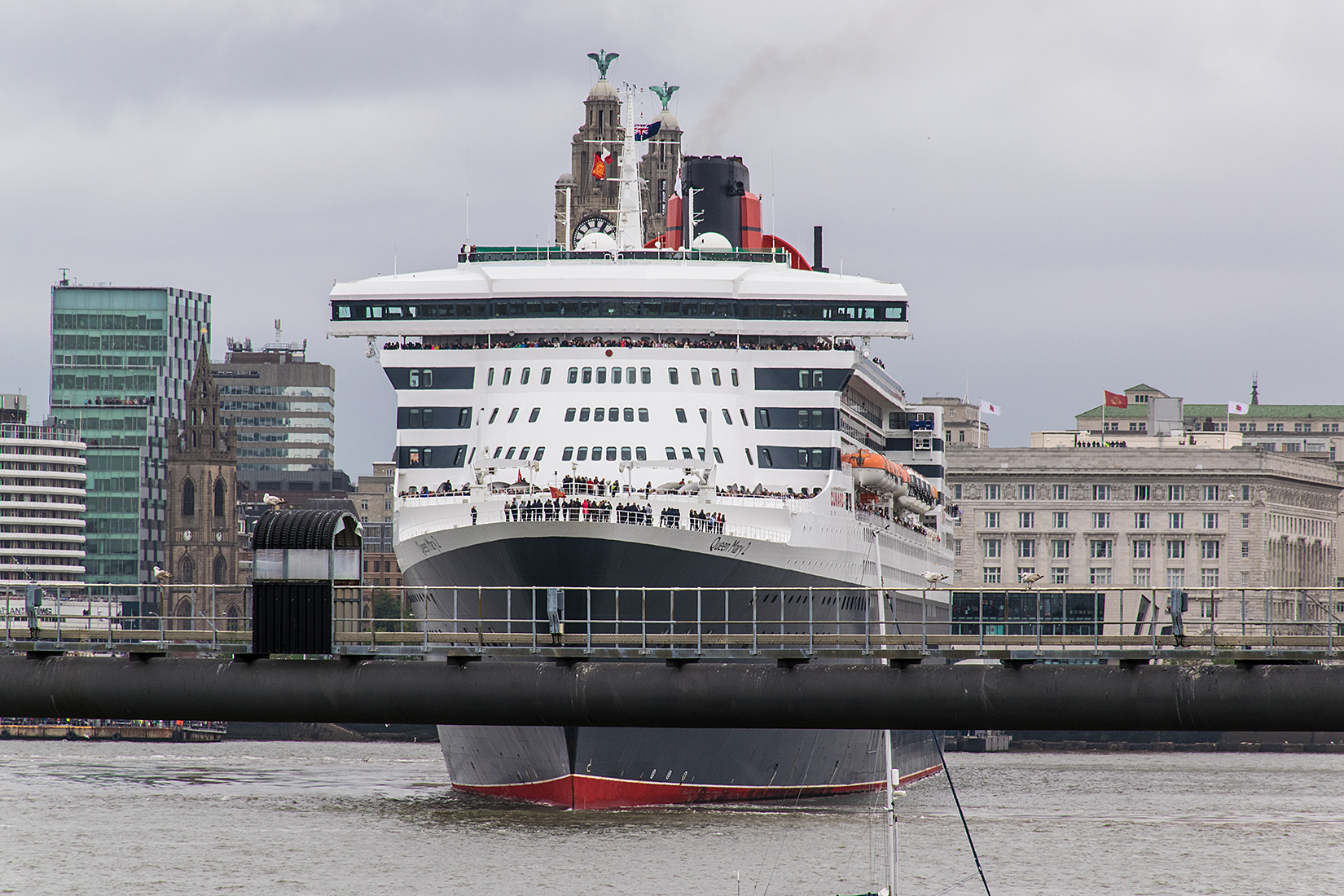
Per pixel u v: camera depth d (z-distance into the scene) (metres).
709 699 148.12
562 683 150.00
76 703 155.38
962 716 144.50
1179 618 145.25
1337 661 149.38
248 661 154.50
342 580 155.38
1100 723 142.12
